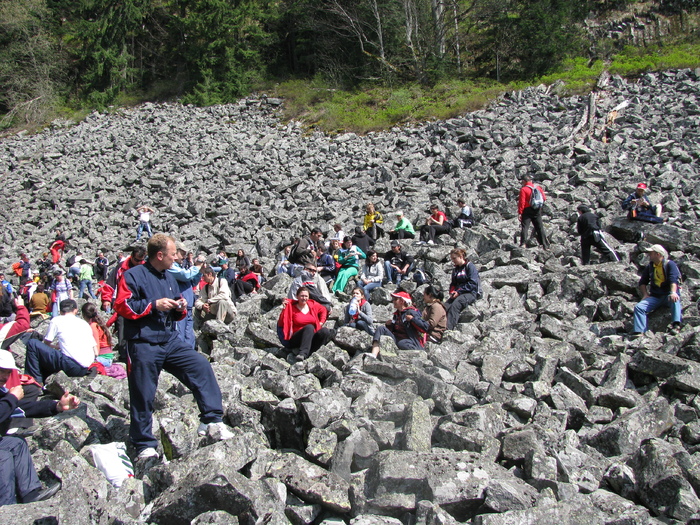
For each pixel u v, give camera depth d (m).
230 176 22.23
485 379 5.84
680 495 3.75
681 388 5.33
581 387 5.57
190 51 37.84
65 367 6.48
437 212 13.49
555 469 4.12
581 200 13.58
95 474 4.02
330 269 11.34
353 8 34.47
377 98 30.19
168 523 3.66
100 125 34.16
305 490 3.89
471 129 21.31
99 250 17.81
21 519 3.36
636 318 7.09
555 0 29.81
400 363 6.05
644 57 26.52
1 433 4.52
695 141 16.48
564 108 22.08
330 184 19.48
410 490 3.86
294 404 4.91
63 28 44.78
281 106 33.25
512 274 9.45
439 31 32.47
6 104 41.50
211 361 7.22
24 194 23.86
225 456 4.09
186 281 6.83
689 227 10.84
